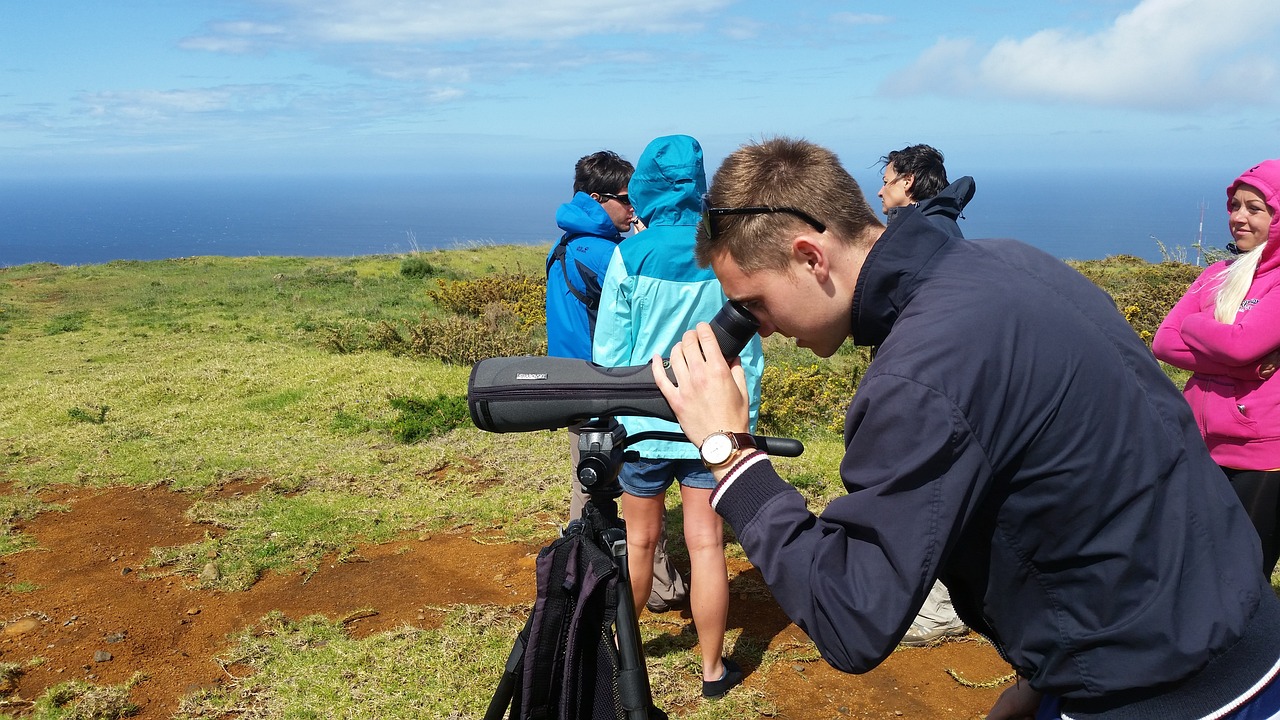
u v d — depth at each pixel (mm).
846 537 1329
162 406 7621
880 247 1378
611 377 1758
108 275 20078
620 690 1894
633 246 2955
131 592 3969
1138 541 1281
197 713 2955
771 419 7195
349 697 3008
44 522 4926
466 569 4148
